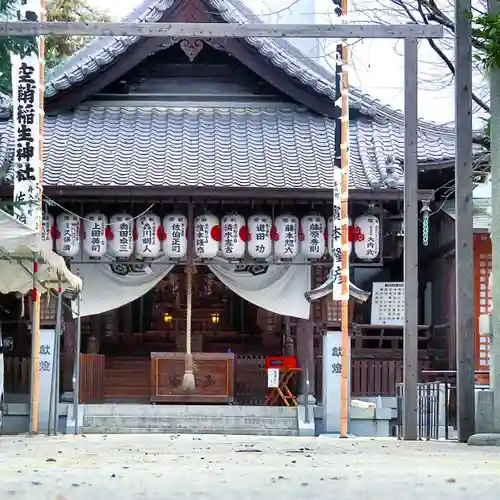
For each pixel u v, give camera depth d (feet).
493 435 35.12
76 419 58.08
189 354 72.28
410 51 42.22
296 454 26.96
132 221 71.82
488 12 35.47
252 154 75.46
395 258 76.54
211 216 71.61
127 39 75.82
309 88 79.00
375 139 77.82
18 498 13.83
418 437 44.34
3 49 52.70
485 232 71.51
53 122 79.00
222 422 68.08
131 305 89.25
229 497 13.91
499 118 35.91
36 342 49.57
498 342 35.73
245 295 74.28
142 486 15.37
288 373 72.33
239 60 78.28
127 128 78.79
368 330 81.87
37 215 50.93
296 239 71.87
